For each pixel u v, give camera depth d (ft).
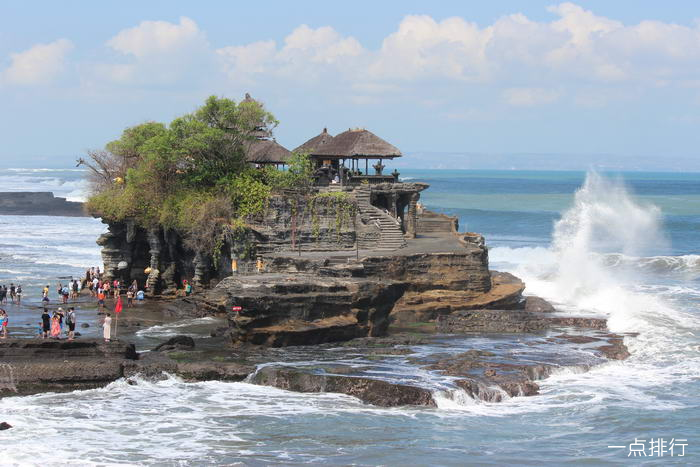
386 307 168.96
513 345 158.71
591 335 169.27
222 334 164.45
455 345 158.20
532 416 120.78
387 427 115.14
